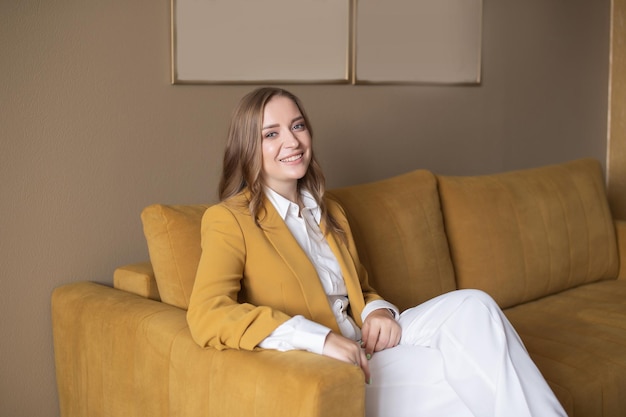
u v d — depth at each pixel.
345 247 2.27
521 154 4.18
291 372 1.69
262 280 2.02
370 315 2.12
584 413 2.29
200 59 2.80
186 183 2.81
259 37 2.97
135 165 2.66
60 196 2.49
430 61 3.63
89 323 2.27
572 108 4.44
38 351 2.50
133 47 2.61
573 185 3.34
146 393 2.08
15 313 2.44
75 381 2.37
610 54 4.63
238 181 2.10
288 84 3.09
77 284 2.48
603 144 4.69
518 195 3.11
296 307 2.03
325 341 1.79
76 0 2.46
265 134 2.07
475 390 1.87
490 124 3.99
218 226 2.00
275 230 2.06
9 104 2.36
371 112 3.42
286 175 2.10
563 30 4.32
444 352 1.94
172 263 2.21
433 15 3.61
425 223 2.77
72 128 2.49
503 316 1.98
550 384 2.30
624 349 2.54
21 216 2.42
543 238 3.12
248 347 1.80
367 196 2.70
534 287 3.06
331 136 3.28
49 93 2.43
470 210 2.94
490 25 3.91
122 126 2.61
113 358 2.19
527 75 4.15
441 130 3.75
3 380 2.45
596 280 3.38
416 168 3.65
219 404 1.84
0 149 2.35
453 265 2.92
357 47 3.31
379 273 2.60
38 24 2.39
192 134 2.81
